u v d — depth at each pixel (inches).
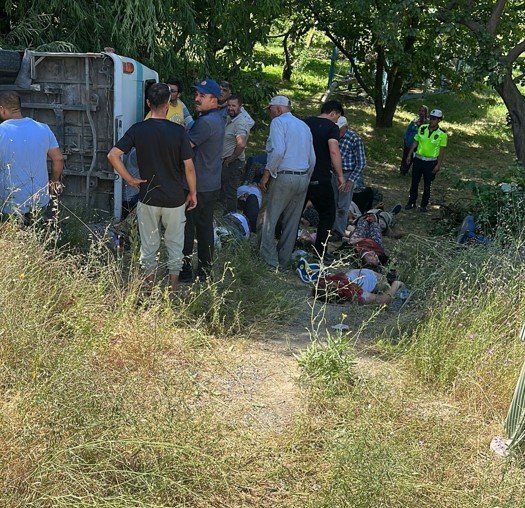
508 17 508.1
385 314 243.6
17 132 220.5
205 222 241.8
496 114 862.5
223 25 438.9
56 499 118.0
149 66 396.8
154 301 206.1
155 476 130.6
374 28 487.5
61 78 300.8
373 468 135.9
